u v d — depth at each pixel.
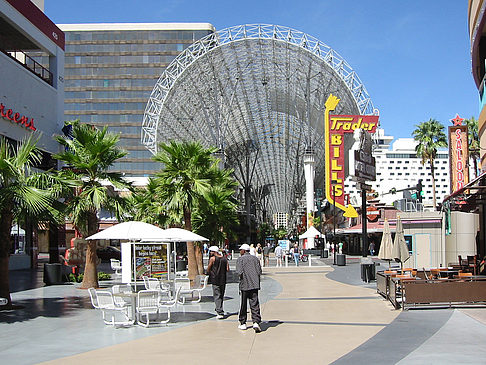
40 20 35.53
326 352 8.90
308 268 38.03
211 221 29.52
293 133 90.94
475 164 60.75
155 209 30.30
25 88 32.66
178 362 8.33
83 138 21.81
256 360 8.41
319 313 13.84
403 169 198.25
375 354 8.59
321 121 75.25
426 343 9.36
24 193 14.11
